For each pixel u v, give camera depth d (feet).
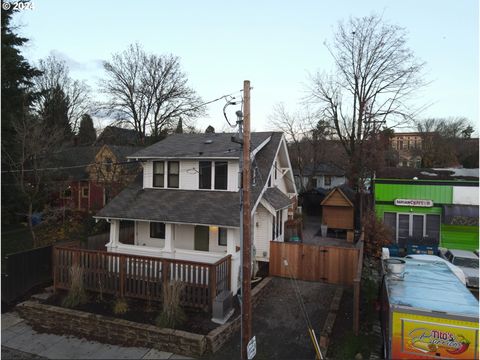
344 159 115.34
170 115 121.08
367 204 79.97
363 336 29.66
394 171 79.36
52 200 88.38
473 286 43.34
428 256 41.96
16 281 38.93
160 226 50.47
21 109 67.82
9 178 66.08
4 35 67.21
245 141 26.25
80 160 102.73
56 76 138.62
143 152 51.70
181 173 49.29
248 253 26.09
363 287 37.65
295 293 40.22
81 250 38.75
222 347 29.35
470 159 143.02
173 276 35.27
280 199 55.88
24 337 31.14
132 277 36.94
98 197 93.91
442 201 62.39
